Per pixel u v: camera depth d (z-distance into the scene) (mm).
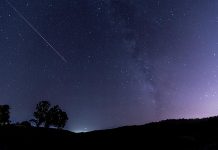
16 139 18484
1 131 20734
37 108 31188
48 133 21078
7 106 30188
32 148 16562
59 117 31219
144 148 15055
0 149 16078
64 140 18719
